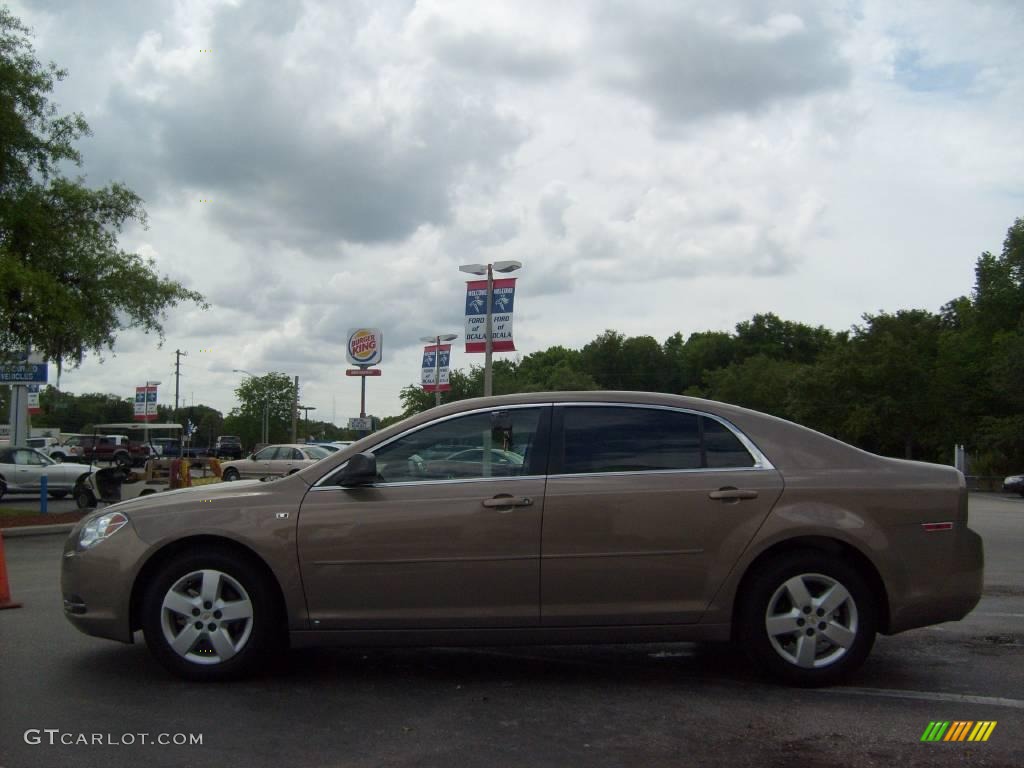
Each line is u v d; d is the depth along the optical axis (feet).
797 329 341.41
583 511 17.49
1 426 204.64
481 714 16.17
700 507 17.53
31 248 58.70
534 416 18.42
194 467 104.27
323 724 15.56
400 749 14.35
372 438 18.44
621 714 16.17
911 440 178.70
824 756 14.07
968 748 14.43
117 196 64.75
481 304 82.12
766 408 255.70
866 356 176.96
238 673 17.81
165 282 67.77
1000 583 31.68
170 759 13.88
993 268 194.59
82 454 168.76
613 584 17.43
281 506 17.79
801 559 17.49
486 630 17.48
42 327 58.08
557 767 13.60
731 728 15.39
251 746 14.47
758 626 17.46
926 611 17.60
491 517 17.47
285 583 17.49
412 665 19.60
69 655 20.15
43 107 58.39
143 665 19.26
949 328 229.25
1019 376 155.84
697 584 17.48
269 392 262.06
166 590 17.84
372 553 17.44
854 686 17.88
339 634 17.57
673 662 19.92
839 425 180.24
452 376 187.93
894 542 17.57
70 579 18.29
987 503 105.81
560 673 19.01
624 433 18.24
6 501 87.04
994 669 19.26
